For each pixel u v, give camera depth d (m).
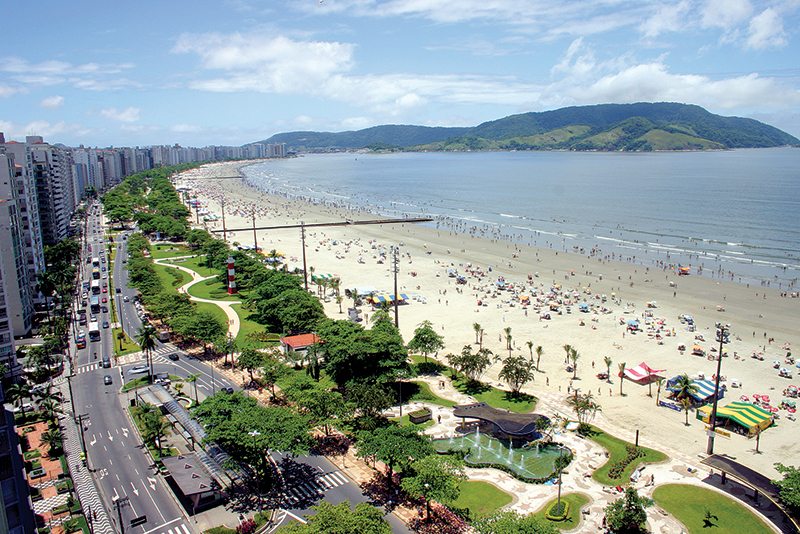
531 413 107.50
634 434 104.50
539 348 136.75
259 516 76.56
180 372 132.25
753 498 81.62
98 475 88.06
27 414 108.69
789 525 74.94
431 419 109.19
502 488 84.50
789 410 113.62
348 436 101.38
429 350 136.50
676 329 165.62
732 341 155.25
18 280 153.62
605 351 149.00
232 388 122.25
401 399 115.88
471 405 108.81
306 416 96.56
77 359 140.88
